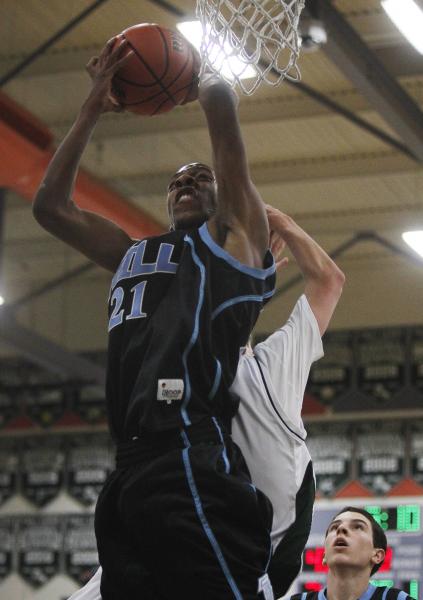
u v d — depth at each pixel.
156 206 17.66
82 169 14.81
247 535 3.57
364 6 13.09
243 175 3.90
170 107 4.46
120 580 3.60
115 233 4.38
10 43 14.54
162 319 3.71
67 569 20.39
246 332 3.80
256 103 15.66
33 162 12.86
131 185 17.34
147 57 4.32
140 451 3.63
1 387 21.77
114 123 16.16
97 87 4.30
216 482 3.53
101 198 15.09
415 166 16.53
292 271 20.19
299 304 4.28
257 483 3.91
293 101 15.55
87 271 20.17
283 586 3.97
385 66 14.00
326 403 19.88
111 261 4.34
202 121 15.77
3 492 21.19
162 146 16.41
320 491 19.42
